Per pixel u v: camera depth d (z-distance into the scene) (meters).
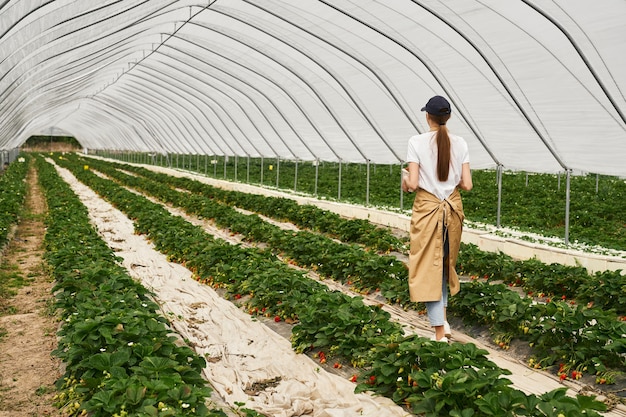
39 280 10.52
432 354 4.87
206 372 6.45
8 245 13.71
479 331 7.18
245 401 5.73
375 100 16.48
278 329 7.54
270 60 18.52
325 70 16.61
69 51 16.80
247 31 16.53
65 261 9.39
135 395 4.44
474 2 10.42
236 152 30.20
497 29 10.97
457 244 6.04
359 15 12.66
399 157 17.58
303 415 5.43
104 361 5.16
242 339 7.46
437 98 5.95
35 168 47.34
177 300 9.41
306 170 36.00
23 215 19.14
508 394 4.17
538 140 12.69
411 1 11.35
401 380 5.01
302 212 15.97
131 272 11.56
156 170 42.59
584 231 13.80
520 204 19.19
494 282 9.66
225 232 15.73
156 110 36.41
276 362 6.59
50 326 7.96
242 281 9.09
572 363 5.87
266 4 13.72
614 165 11.43
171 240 12.86
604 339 5.68
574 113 11.26
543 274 8.80
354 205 18.23
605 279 7.95
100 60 21.38
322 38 14.72
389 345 5.26
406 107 15.71
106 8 12.56
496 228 14.16
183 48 20.53
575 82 10.72
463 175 6.09
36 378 6.25
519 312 6.53
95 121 55.34
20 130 42.91
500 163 14.12
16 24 10.47
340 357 6.34
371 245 12.55
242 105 25.03
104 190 25.84
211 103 27.28
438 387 4.52
